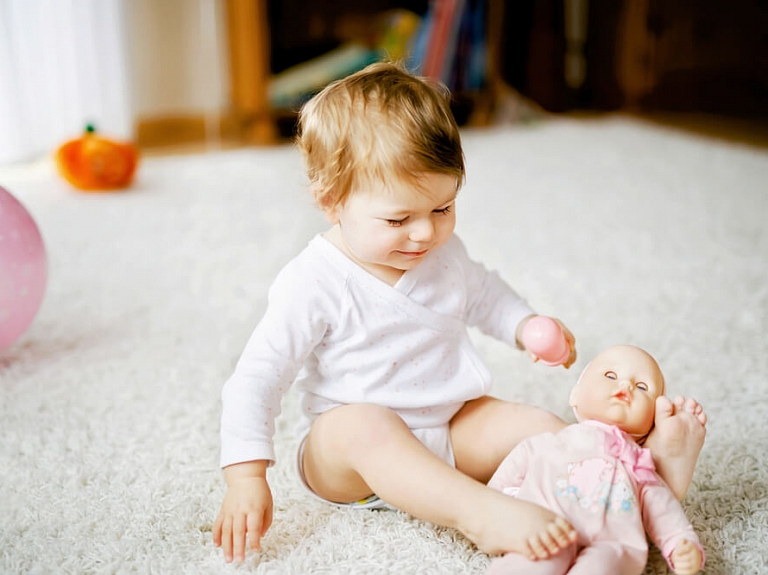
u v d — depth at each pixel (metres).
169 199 2.06
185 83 2.95
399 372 0.82
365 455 0.75
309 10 3.00
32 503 0.86
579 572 0.64
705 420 0.73
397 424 0.77
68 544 0.79
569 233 1.77
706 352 1.19
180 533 0.81
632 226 1.82
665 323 1.30
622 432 0.73
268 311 0.82
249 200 2.06
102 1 2.46
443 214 0.77
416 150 0.72
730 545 0.77
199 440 0.98
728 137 2.83
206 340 1.26
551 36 3.28
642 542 0.68
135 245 1.71
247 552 0.77
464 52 2.97
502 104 3.09
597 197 2.06
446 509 0.70
